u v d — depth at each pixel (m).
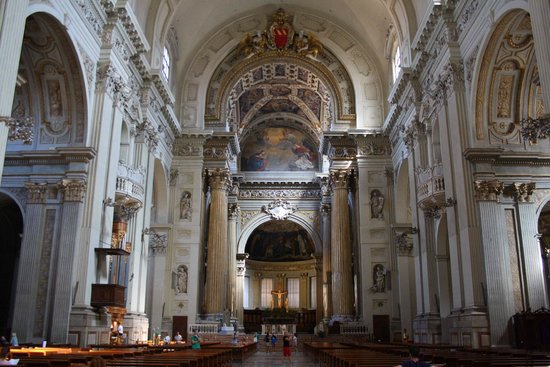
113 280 19.06
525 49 15.86
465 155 16.56
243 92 34.47
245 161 40.81
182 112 29.97
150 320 26.38
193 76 30.56
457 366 9.20
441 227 19.67
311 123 39.81
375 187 28.34
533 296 15.66
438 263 19.69
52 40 15.74
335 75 30.61
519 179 16.66
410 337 25.22
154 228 27.47
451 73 17.59
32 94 17.05
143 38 19.97
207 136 29.41
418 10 22.38
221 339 26.45
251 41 30.81
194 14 28.28
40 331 15.58
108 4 17.59
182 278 27.72
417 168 21.16
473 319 15.33
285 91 36.78
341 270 28.42
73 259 15.91
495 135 16.94
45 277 16.05
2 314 19.75
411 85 21.92
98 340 16.30
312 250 47.62
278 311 46.44
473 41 16.59
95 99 17.47
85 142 16.94
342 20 29.97
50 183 16.77
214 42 30.84
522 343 14.62
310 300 47.97
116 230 19.77
